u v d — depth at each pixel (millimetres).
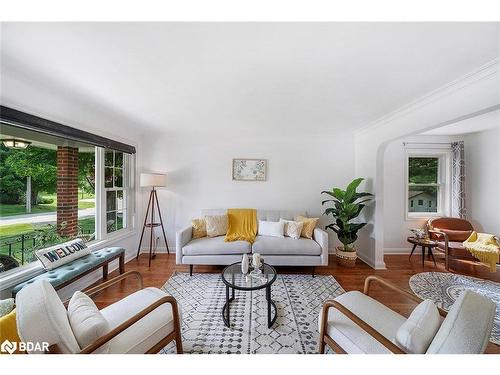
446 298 2367
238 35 1278
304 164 3922
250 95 2184
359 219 3654
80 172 3744
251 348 1615
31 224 3635
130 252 3566
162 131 3652
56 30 1227
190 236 3219
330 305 1325
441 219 3652
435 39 1299
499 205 3469
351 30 1230
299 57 1507
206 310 2104
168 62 1579
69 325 1123
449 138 3891
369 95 2158
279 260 2910
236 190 3916
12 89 1747
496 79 1577
